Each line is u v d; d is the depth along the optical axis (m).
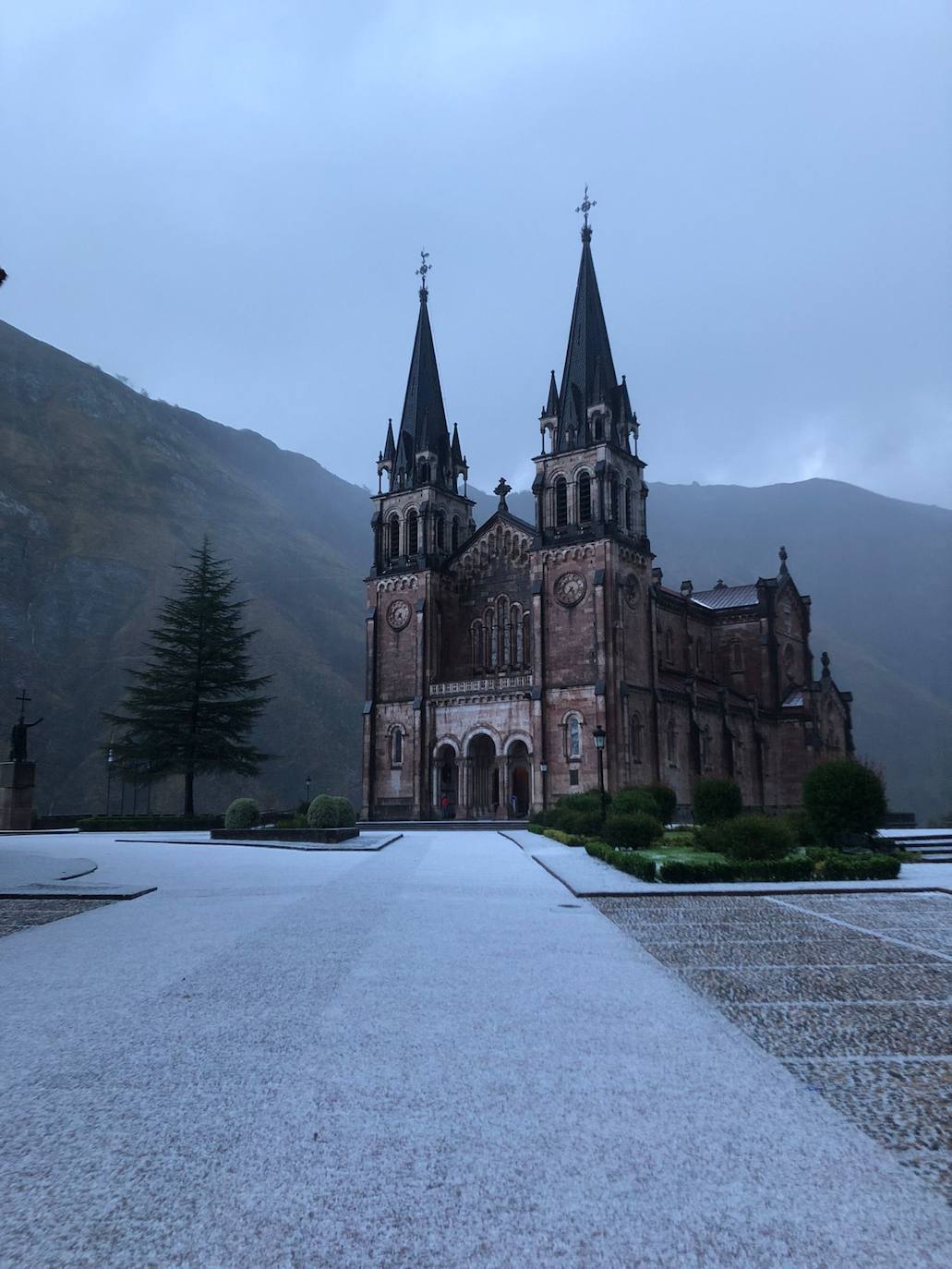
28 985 11.65
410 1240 5.09
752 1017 10.08
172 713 76.62
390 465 82.88
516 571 75.19
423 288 86.81
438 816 72.88
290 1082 7.76
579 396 73.44
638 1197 5.63
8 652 144.00
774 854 26.11
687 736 72.75
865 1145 6.42
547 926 16.55
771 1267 4.78
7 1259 4.85
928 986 11.63
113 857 34.00
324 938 15.08
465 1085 7.70
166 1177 5.91
